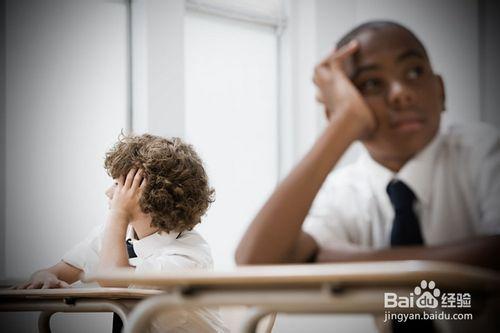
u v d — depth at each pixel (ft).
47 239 11.05
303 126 10.45
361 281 3.55
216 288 3.97
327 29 8.54
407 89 4.88
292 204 4.76
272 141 11.37
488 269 4.53
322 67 5.09
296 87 10.32
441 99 4.99
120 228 7.55
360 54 4.99
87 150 11.52
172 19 11.61
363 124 4.90
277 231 4.75
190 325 7.38
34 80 11.05
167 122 11.51
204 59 12.23
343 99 4.93
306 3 9.43
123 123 11.72
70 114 11.37
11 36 10.85
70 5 11.43
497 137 4.82
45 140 11.11
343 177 5.11
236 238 12.05
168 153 7.86
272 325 6.79
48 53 11.20
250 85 11.81
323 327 6.68
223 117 12.09
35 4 11.09
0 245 10.59
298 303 3.76
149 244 7.75
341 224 5.03
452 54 5.88
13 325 10.59
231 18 12.05
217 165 12.17
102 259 7.41
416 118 4.90
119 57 11.74
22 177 10.85
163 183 7.70
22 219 10.82
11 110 10.81
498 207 4.68
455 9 5.91
